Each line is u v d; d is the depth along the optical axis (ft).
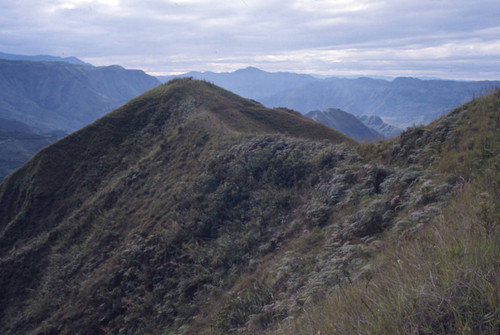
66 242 85.61
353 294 12.73
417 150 47.50
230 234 53.06
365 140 62.44
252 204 57.31
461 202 22.08
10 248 107.76
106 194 97.66
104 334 49.19
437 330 7.15
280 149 68.33
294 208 51.93
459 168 35.27
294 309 23.89
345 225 37.09
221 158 75.97
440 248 10.66
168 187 81.00
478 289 7.25
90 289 58.49
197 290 45.75
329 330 10.10
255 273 40.93
